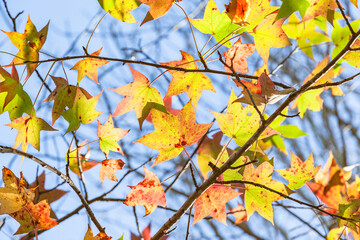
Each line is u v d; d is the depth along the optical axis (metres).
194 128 1.81
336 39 2.10
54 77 1.90
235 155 1.76
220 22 1.88
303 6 1.80
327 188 2.03
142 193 1.82
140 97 1.89
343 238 2.01
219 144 2.08
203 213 1.83
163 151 1.81
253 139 1.75
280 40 1.88
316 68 2.11
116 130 1.94
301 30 2.13
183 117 1.80
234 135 1.82
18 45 1.86
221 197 1.82
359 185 2.02
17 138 1.90
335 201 2.02
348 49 1.76
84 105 1.90
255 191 1.82
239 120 1.82
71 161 2.12
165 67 1.84
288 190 1.81
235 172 1.89
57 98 1.89
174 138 1.81
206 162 2.07
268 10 1.85
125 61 1.83
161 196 1.83
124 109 1.89
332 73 2.10
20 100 1.90
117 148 1.95
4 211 1.80
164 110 1.88
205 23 1.88
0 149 1.74
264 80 1.76
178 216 1.79
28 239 2.08
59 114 1.89
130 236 2.07
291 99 1.75
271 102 1.77
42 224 1.82
